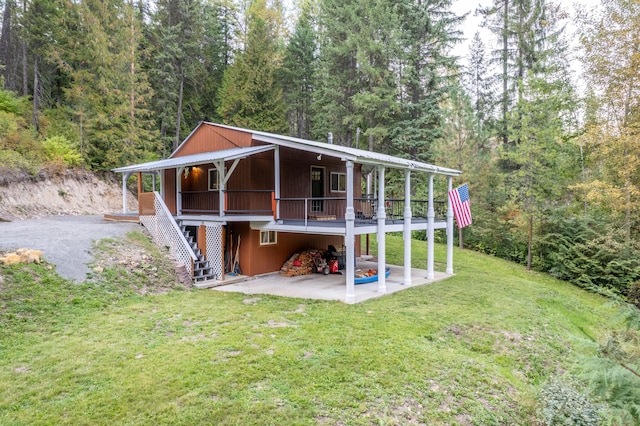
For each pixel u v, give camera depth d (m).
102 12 21.19
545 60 21.48
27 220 14.05
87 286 7.85
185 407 4.12
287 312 7.87
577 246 16.48
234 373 4.88
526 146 16.81
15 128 17.33
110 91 20.98
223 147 13.38
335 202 15.12
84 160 20.30
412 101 24.20
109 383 4.55
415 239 22.42
